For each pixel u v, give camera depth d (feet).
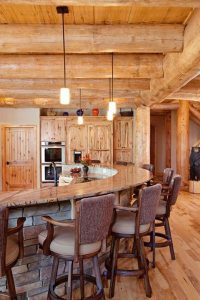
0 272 6.93
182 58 12.12
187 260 12.92
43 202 8.16
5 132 30.07
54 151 29.81
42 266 9.49
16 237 8.14
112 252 10.55
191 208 23.07
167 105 32.22
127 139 30.53
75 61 15.40
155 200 9.98
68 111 31.19
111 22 11.69
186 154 31.24
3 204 7.70
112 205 8.16
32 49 11.93
